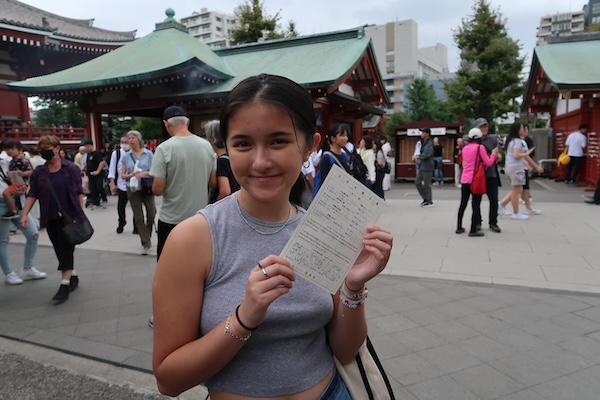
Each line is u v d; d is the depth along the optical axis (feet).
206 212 3.98
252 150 3.67
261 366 3.88
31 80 43.65
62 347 11.26
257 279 3.39
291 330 3.95
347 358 4.59
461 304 13.00
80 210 14.55
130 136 20.12
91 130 47.42
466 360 9.83
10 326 12.63
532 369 9.38
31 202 14.47
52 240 14.69
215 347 3.47
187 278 3.76
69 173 14.38
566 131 47.75
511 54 70.28
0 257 16.33
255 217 4.00
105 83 39.22
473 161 20.90
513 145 24.64
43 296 15.12
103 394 9.30
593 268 15.90
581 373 9.17
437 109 136.67
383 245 3.79
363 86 48.70
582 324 11.44
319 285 3.74
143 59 42.83
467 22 72.90
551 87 50.55
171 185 12.02
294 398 3.98
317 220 3.73
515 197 24.89
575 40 44.78
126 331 12.19
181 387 3.74
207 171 12.61
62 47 64.75
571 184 41.70
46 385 9.68
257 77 3.81
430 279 15.31
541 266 16.31
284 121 3.62
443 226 24.26
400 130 52.16
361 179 16.02
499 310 12.48
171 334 3.72
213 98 39.42
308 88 35.58
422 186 31.86
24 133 61.11
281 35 66.13
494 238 20.89
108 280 16.87
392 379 9.18
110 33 98.22
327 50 43.21
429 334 11.14
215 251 3.83
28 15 83.61
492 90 72.18
